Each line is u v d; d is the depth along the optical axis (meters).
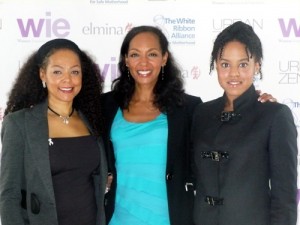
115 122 2.10
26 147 1.73
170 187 1.97
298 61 2.84
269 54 2.84
